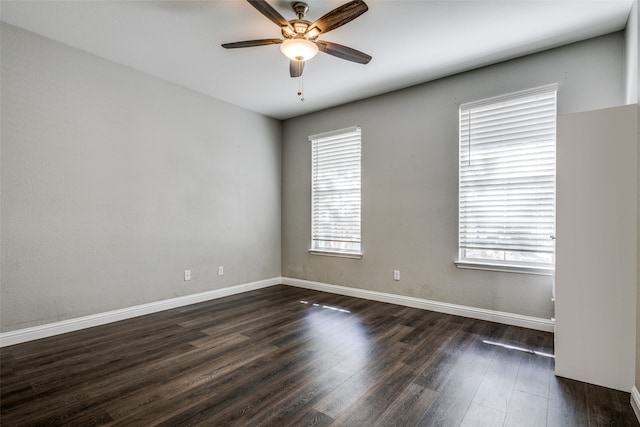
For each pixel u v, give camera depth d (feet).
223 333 9.96
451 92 11.84
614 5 7.82
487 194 11.09
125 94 11.27
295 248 16.75
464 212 11.60
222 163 14.47
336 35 9.22
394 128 13.28
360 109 14.32
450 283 11.88
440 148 12.09
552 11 8.11
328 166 15.55
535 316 10.26
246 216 15.53
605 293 6.82
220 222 14.39
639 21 6.21
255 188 15.97
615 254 6.73
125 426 5.57
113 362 7.98
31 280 9.29
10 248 8.95
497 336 9.64
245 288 15.42
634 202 6.56
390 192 13.38
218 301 13.67
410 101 12.85
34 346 8.91
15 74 9.00
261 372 7.48
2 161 8.80
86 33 9.29
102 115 10.71
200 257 13.62
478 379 7.17
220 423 5.65
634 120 6.56
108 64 10.84
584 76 9.48
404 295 13.01
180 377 7.25
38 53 9.38
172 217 12.66
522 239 10.44
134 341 9.31
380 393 6.61
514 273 10.58
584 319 7.02
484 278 11.17
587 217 6.97
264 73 11.80
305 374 7.39
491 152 11.00
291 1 7.79
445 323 10.82
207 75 11.98
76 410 6.02
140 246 11.69
